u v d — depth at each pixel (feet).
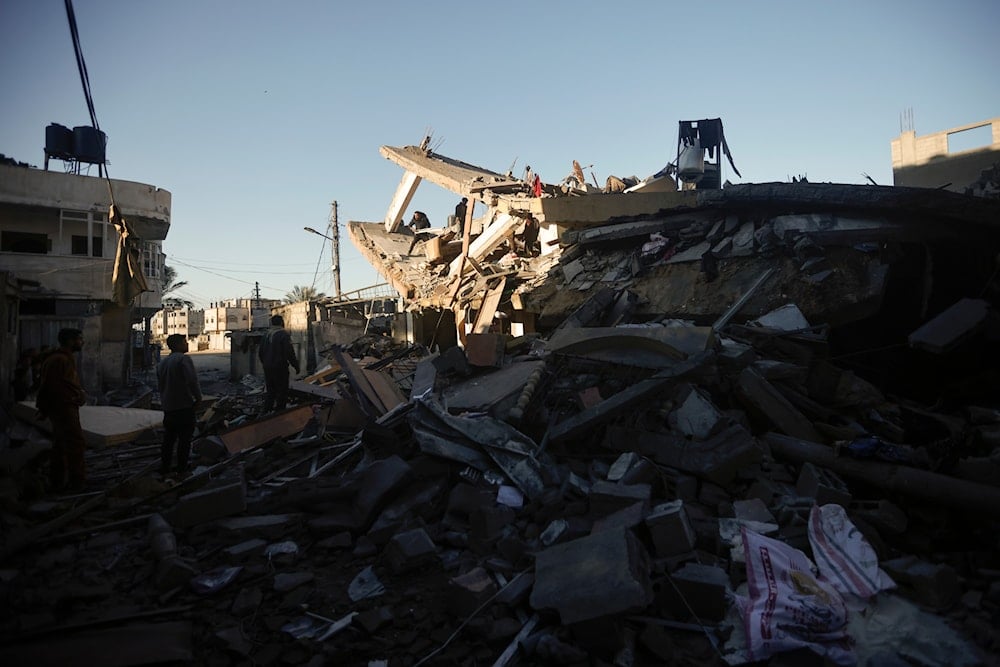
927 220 24.66
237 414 32.22
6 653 9.84
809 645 9.59
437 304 58.54
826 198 26.55
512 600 10.98
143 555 14.16
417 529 13.70
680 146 55.88
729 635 10.14
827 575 11.44
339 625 10.82
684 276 30.01
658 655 9.65
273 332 28.73
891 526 12.90
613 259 37.11
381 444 19.38
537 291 39.63
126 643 10.32
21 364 29.35
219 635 10.50
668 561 11.77
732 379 18.40
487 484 16.05
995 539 12.23
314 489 16.65
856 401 19.20
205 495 15.75
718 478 14.83
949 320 19.15
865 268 24.06
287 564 13.66
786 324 22.20
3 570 13.32
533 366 20.88
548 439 17.40
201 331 215.72
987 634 9.50
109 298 60.95
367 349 49.29
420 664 9.75
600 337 20.58
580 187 62.69
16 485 18.10
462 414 18.84
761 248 27.27
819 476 14.74
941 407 21.48
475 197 65.98
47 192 58.54
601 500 13.76
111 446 26.45
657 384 17.17
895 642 9.68
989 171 42.83
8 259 56.29
